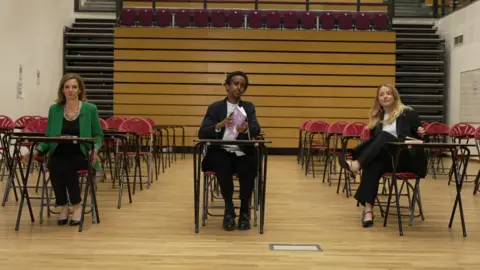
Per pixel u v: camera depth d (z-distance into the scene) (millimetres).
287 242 3592
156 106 11625
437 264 3088
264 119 11680
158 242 3539
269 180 7047
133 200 5281
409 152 4062
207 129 3926
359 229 4066
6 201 5082
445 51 12133
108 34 12047
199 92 11625
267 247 3439
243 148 3963
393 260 3166
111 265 2969
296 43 11602
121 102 11609
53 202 5023
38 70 10359
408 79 12133
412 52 12078
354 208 4988
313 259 3162
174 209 4816
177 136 11688
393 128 4227
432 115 12117
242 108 3895
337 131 7289
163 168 8055
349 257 3219
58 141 3602
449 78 11922
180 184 6523
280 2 12336
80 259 3086
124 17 11875
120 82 11617
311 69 11609
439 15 12844
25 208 4738
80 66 12078
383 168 4164
